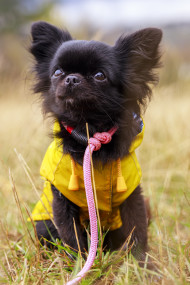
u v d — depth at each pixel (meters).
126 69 0.71
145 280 0.60
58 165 0.67
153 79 0.73
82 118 0.68
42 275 0.62
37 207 0.77
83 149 0.66
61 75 0.69
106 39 1.02
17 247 0.72
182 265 0.61
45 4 5.76
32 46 0.77
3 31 5.57
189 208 0.82
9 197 0.90
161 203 0.88
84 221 0.72
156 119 1.32
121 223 0.72
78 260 0.62
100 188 0.66
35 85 0.77
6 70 2.06
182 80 2.13
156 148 1.12
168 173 0.98
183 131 1.23
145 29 0.72
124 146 0.66
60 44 0.77
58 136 0.68
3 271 0.67
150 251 0.69
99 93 0.68
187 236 0.76
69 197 0.67
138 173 0.68
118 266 0.65
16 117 1.54
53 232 0.75
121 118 0.68
